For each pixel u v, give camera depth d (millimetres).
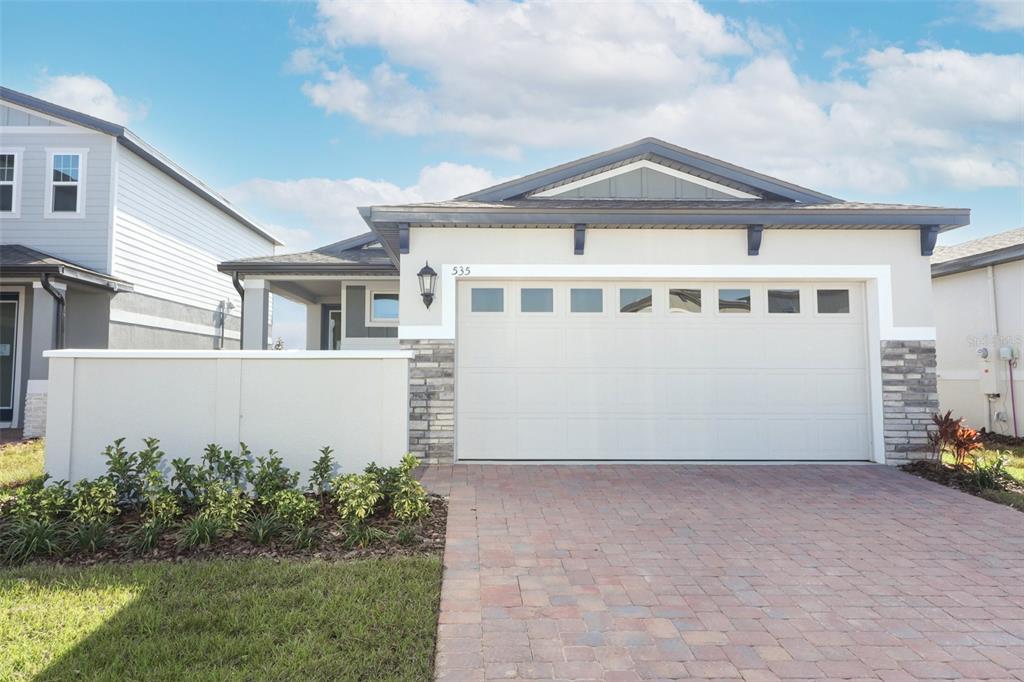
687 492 6762
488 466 8125
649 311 8586
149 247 14422
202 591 3896
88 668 3035
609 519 5727
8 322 12469
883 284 8430
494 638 3400
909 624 3650
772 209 8086
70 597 3824
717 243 8453
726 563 4629
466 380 8461
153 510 5152
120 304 13336
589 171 9266
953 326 12469
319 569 4277
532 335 8516
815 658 3230
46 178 13023
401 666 3074
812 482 7273
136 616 3551
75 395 6766
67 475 6668
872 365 8469
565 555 4750
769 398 8531
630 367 8531
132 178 13766
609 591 4074
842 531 5441
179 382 6879
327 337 16812
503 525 5492
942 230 8414
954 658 3252
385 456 6961
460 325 8492
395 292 13789
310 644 3252
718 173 9180
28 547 4578
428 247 8375
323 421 6957
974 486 6980
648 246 8445
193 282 16500
